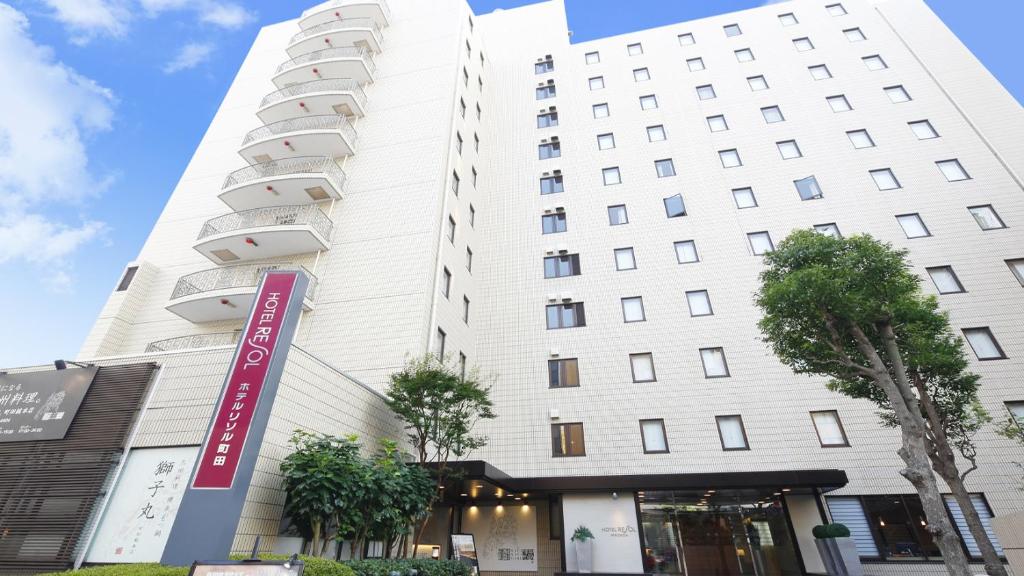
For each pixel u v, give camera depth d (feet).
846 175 65.46
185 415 26.66
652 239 67.46
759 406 52.85
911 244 58.03
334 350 46.75
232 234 52.47
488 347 63.46
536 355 61.72
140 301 57.06
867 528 45.42
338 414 33.55
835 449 49.06
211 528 19.94
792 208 64.85
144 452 25.98
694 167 72.33
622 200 72.02
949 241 57.21
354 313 48.83
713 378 55.52
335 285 51.37
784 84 77.10
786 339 37.60
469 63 79.61
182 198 67.77
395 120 65.46
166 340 50.98
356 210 57.26
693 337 58.80
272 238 52.90
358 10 78.38
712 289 61.57
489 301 67.15
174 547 19.58
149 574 17.04
